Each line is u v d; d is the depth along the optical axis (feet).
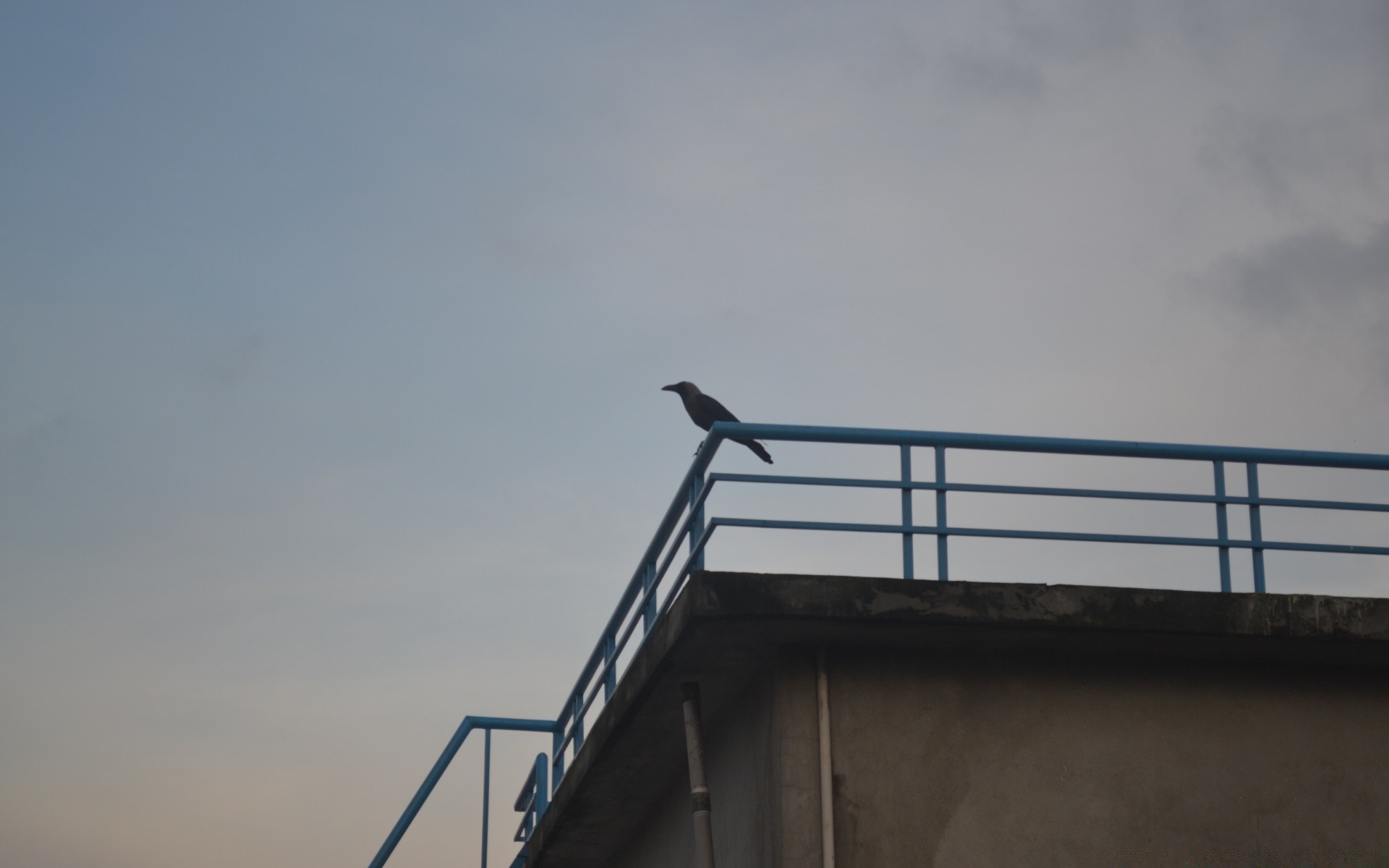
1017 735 29.30
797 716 28.76
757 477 29.50
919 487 29.86
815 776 28.40
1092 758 29.35
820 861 27.68
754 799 30.53
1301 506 31.14
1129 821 28.99
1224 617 29.30
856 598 28.30
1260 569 30.68
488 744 43.60
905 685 29.37
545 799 44.62
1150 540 30.14
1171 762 29.60
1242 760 29.81
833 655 29.40
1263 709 30.35
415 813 42.06
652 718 34.30
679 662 30.45
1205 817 29.25
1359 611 29.76
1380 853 29.50
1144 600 29.17
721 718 34.12
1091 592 29.04
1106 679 30.09
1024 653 30.04
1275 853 29.19
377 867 41.52
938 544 29.50
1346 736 30.37
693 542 30.19
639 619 35.09
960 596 28.58
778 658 29.27
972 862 28.22
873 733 28.91
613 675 37.50
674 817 38.58
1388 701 30.78
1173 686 30.27
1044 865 28.40
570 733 42.98
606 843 44.29
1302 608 29.66
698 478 31.09
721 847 33.32
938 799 28.60
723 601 27.96
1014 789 28.91
